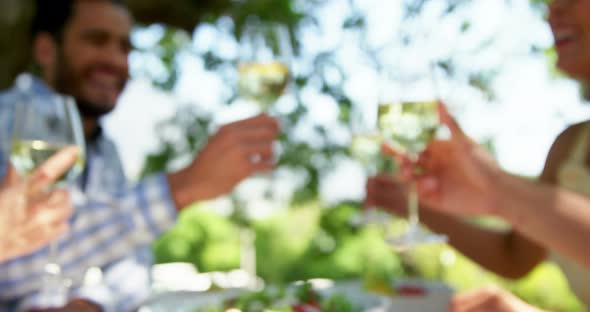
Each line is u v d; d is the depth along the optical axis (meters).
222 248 3.17
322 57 2.75
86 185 1.67
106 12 1.74
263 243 3.07
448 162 1.09
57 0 1.72
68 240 1.39
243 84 1.38
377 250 2.71
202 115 3.09
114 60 1.75
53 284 1.35
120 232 1.40
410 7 2.18
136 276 1.54
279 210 3.08
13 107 1.46
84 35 1.72
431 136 1.20
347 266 2.89
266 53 1.37
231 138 1.26
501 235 1.47
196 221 3.19
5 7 2.16
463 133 1.05
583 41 1.29
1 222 1.06
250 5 2.92
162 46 3.21
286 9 2.85
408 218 1.42
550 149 1.45
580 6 1.27
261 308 1.38
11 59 2.20
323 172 2.84
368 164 1.80
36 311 1.33
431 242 1.32
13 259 1.37
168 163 3.03
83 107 1.74
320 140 2.80
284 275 2.98
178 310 1.42
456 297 1.13
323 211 2.98
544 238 1.01
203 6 2.84
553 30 1.33
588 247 0.98
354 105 2.62
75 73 1.73
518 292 2.73
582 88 1.43
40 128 1.18
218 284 1.61
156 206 1.36
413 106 1.20
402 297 1.37
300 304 1.38
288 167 2.84
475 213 1.07
